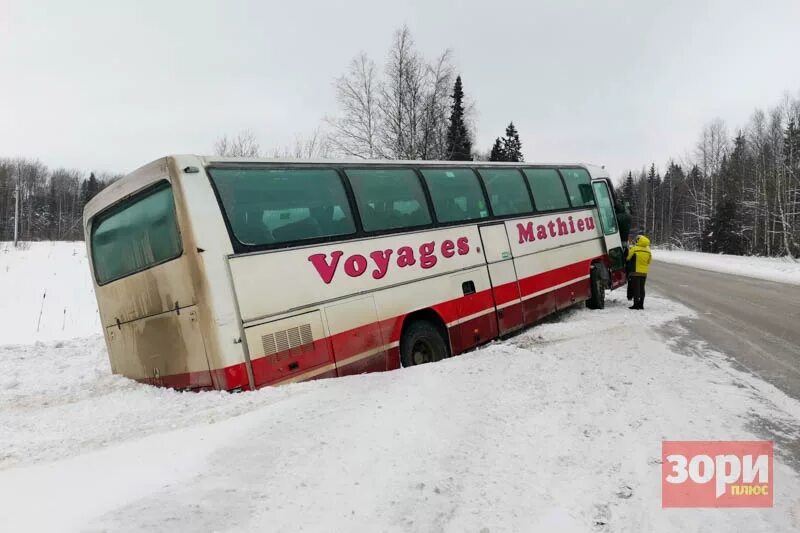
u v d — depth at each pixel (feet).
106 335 23.27
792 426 16.01
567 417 15.67
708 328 33.22
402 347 24.43
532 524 9.95
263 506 9.78
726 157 218.59
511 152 170.81
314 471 11.27
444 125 90.38
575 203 41.29
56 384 22.72
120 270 21.77
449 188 29.37
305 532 9.09
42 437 14.43
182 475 10.91
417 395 16.33
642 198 301.84
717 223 178.60
